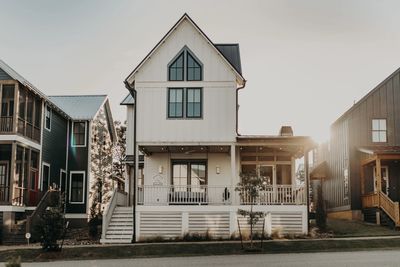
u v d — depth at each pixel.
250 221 22.05
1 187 27.39
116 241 24.55
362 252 20.28
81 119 35.53
